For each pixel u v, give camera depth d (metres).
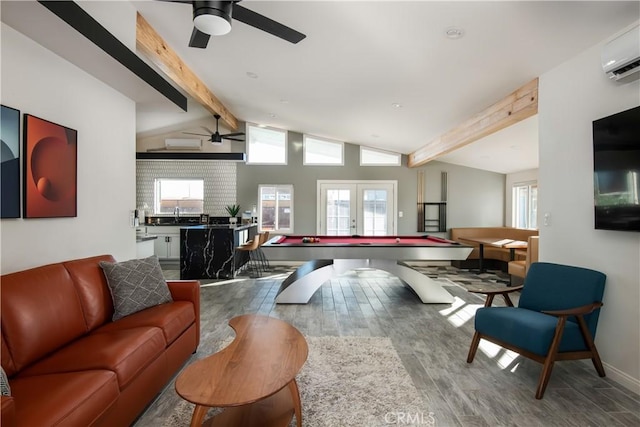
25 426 1.22
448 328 3.42
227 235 5.86
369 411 2.00
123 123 3.41
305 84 4.33
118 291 2.47
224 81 4.80
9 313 1.73
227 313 3.90
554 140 2.90
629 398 2.16
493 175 7.57
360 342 3.03
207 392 1.51
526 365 2.62
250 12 2.10
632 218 2.16
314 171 7.60
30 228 2.32
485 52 2.86
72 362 1.72
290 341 2.07
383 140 6.74
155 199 7.74
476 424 1.90
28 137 2.26
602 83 2.45
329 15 2.71
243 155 6.88
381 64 3.42
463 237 7.23
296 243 4.41
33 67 2.32
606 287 2.43
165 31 3.52
